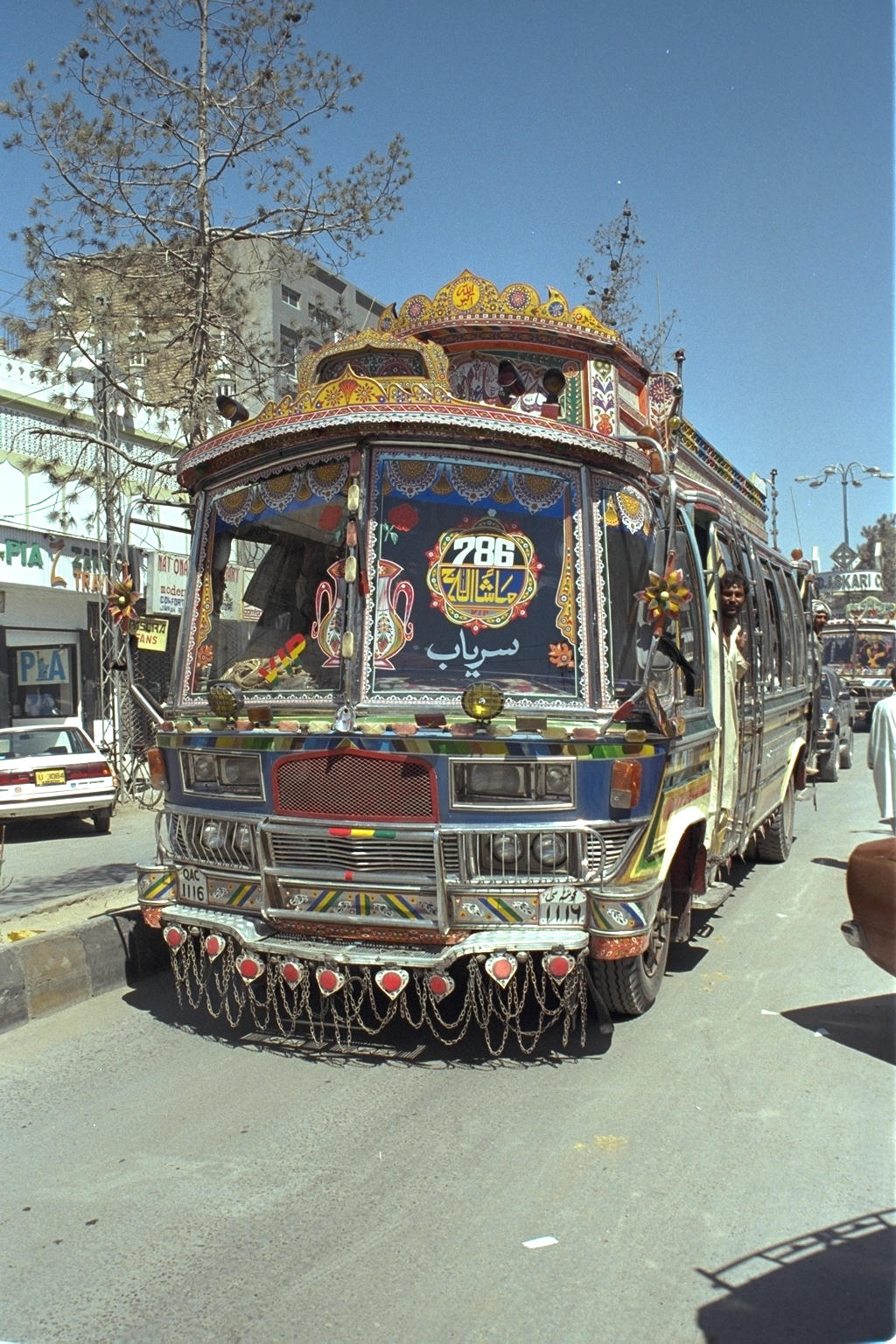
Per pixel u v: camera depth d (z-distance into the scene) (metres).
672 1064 5.32
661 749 5.20
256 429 5.52
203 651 5.96
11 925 7.55
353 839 5.04
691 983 6.73
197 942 6.62
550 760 4.89
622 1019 5.98
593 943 4.91
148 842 13.41
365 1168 4.25
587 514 5.27
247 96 15.00
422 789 4.95
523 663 5.13
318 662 5.32
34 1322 3.29
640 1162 4.27
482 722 4.81
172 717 5.98
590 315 6.20
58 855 12.43
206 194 15.35
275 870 5.25
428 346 5.35
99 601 18.53
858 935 4.86
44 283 15.29
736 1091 4.99
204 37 14.99
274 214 15.55
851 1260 3.55
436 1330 3.20
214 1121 4.73
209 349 15.99
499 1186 4.08
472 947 4.85
